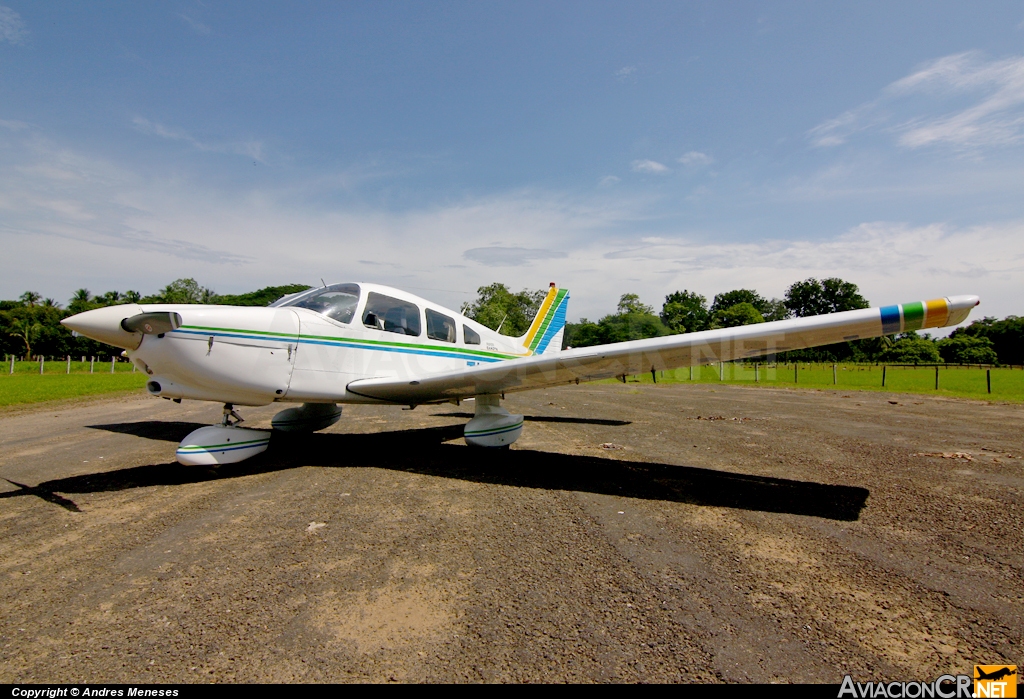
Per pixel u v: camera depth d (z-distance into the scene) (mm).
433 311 6613
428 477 4730
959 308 3639
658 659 1907
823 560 2852
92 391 14828
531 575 2635
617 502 3955
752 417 9477
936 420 9062
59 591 2441
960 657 1939
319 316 5301
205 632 2076
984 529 3361
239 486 4391
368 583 2531
